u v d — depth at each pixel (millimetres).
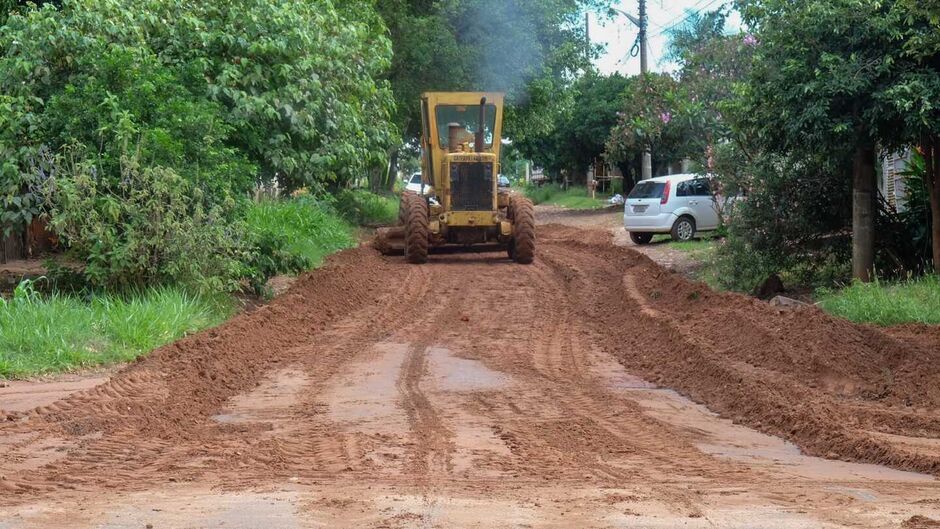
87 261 14406
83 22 16250
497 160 24172
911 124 13789
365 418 9016
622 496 6062
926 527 5254
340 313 16000
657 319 13977
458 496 6062
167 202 14414
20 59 15273
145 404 9211
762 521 5445
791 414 8852
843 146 14703
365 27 23938
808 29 14570
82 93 14977
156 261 14297
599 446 7898
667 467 7148
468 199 23500
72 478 6656
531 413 9250
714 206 24734
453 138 24844
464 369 11609
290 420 8977
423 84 35250
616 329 14438
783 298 15023
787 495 6156
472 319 15461
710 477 6785
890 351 11000
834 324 11680
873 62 14219
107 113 14758
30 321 11922
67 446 7719
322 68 19797
